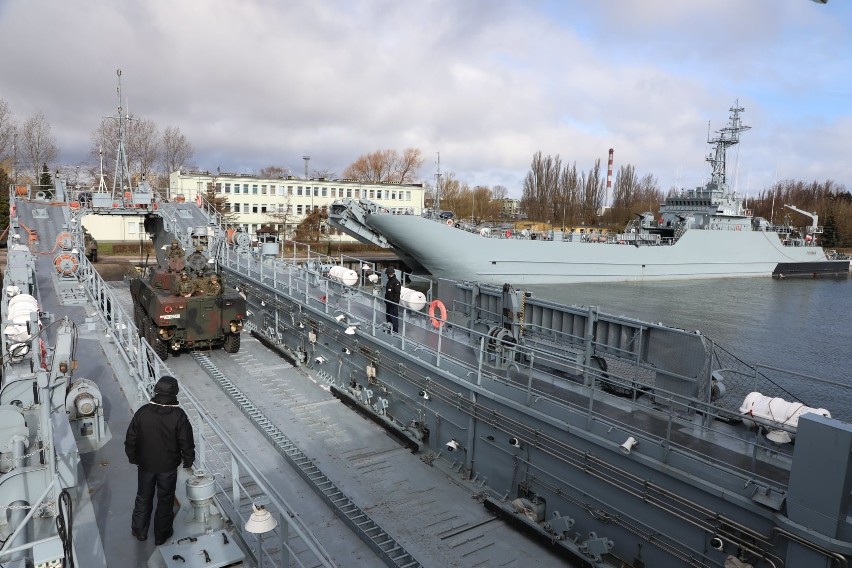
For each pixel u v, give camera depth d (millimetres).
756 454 6637
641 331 9039
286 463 9609
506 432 8594
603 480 7258
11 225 21609
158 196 25406
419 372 10422
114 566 4621
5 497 5027
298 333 14922
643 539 6891
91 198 25453
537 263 39000
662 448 6727
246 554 4918
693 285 44594
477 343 11406
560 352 10180
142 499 4836
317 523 8047
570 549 7457
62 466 5363
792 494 5500
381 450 10250
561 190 81125
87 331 11227
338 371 13156
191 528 5082
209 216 26547
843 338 27156
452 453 9797
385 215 34750
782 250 53562
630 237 45562
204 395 12234
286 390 12758
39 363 7199
